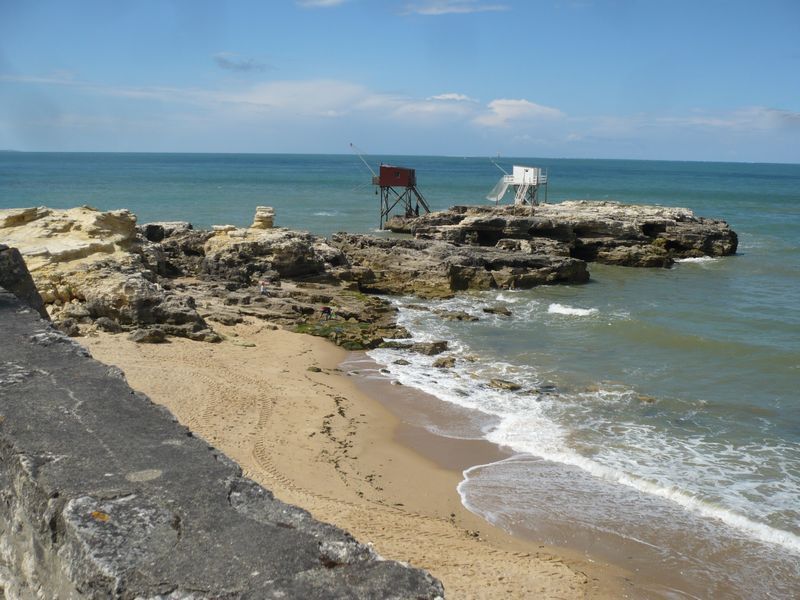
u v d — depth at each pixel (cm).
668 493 1780
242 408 2203
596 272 5419
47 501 596
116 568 518
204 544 552
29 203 9875
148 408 775
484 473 1900
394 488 1781
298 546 559
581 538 1573
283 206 10294
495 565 1408
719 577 1438
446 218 6838
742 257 6275
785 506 1722
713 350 3186
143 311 2947
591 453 2034
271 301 3641
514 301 4238
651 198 12975
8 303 1096
